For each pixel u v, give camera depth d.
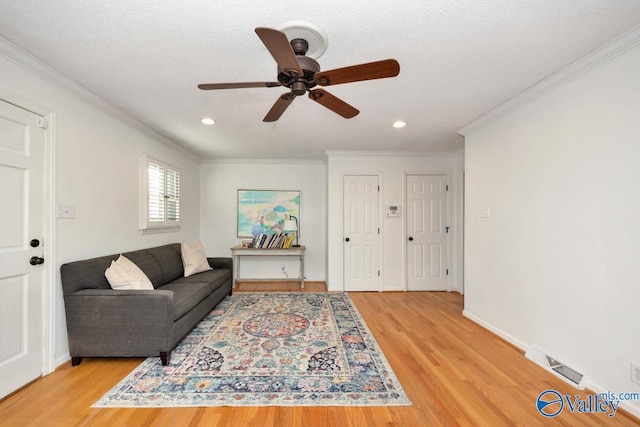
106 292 2.27
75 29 1.67
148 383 2.03
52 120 2.20
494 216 2.96
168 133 3.69
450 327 3.14
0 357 1.84
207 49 1.86
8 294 1.90
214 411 1.75
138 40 1.77
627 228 1.75
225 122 3.26
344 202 4.80
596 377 1.92
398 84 2.35
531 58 1.96
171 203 4.18
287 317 3.41
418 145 4.34
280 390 1.96
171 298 2.30
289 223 5.18
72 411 1.74
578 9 1.50
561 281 2.19
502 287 2.84
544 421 1.69
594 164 1.95
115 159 2.96
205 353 2.48
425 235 4.85
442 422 1.67
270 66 2.07
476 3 1.46
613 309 1.83
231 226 5.39
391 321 3.32
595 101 1.94
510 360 2.40
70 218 2.38
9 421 1.65
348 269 4.79
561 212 2.19
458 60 1.99
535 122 2.44
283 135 3.80
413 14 1.53
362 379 2.10
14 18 1.57
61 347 2.28
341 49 1.85
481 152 3.19
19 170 1.97
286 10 1.51
